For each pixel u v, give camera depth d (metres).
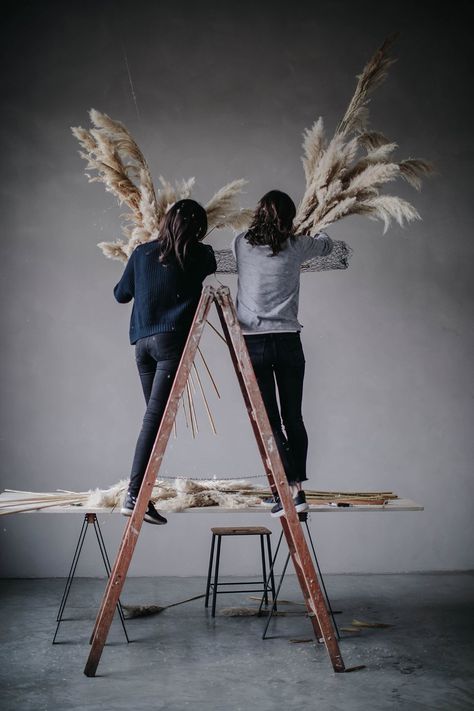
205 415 5.91
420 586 5.59
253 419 3.92
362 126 4.36
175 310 3.69
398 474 6.03
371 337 6.06
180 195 4.14
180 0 6.06
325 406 6.02
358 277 6.07
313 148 4.26
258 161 6.04
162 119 6.01
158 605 5.06
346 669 3.84
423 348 6.09
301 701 3.45
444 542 6.03
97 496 3.96
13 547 5.79
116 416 5.90
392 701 3.45
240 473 5.91
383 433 6.04
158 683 3.67
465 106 6.16
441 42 6.16
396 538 6.01
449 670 3.85
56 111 5.95
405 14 6.14
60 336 5.90
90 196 5.94
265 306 3.74
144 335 3.71
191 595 5.33
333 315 6.05
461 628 4.57
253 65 6.07
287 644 4.26
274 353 3.73
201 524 5.91
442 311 6.11
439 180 6.14
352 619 4.76
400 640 4.34
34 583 5.62
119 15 6.02
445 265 6.12
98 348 5.91
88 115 5.96
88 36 5.99
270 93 6.07
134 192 4.14
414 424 6.07
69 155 5.95
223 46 6.06
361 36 6.11
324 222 4.03
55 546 5.81
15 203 5.91
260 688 3.61
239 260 3.81
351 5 6.13
